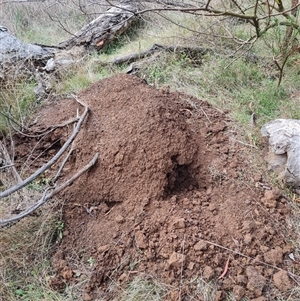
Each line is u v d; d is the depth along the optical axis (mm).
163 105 2564
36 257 2186
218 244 2092
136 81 2803
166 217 2197
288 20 3082
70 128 2723
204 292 1978
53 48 4246
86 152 2506
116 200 2367
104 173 2398
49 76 3689
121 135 2451
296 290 1978
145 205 2275
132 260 2117
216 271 2027
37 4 6395
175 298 1966
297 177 2383
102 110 2660
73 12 5785
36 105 3336
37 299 2025
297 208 2346
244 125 2828
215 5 4043
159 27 4410
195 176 2467
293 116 2938
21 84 3477
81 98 2865
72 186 2438
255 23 2947
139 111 2527
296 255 2115
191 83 3357
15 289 2070
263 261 2059
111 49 4434
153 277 2047
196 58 3686
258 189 2396
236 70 3367
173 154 2398
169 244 2092
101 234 2242
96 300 2020
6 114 2994
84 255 2199
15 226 2268
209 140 2676
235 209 2246
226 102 3133
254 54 3596
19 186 2104
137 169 2354
